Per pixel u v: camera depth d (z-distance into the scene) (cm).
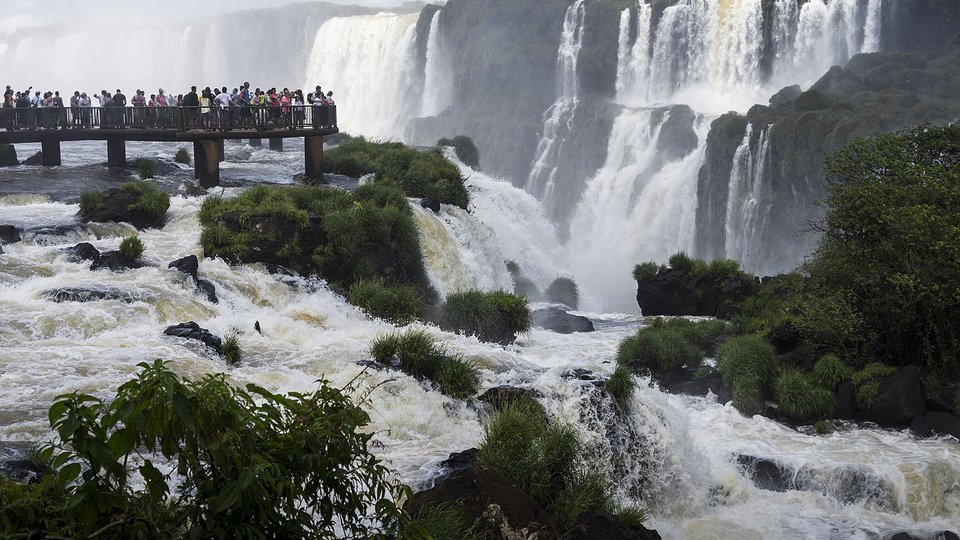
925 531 2645
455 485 2000
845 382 3512
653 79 13912
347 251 4434
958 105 9319
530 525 1934
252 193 4809
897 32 11950
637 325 5016
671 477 2838
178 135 5522
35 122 6056
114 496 878
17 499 867
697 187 10744
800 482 2917
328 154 7031
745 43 12875
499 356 3397
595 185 12644
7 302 3250
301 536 944
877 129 8556
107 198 4534
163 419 870
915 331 3769
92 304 3288
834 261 3938
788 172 9188
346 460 996
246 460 905
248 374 2928
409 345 3062
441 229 5441
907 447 3153
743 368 3612
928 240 3650
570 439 2433
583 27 14588
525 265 7006
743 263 9888
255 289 4028
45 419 2311
